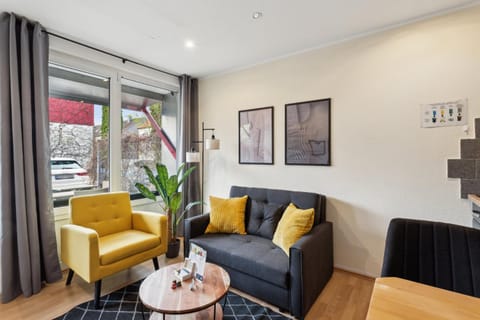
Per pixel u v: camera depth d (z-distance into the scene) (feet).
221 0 6.43
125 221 8.96
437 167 7.06
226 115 11.75
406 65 7.47
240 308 6.45
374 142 8.01
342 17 7.22
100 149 9.86
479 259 3.77
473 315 2.66
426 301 2.92
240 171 11.25
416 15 7.13
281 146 10.00
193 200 12.51
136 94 11.28
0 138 6.82
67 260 7.30
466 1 6.51
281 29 7.92
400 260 4.28
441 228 4.22
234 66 11.15
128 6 6.72
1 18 6.88
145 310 6.37
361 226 8.25
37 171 7.54
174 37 8.48
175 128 12.80
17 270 7.10
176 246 9.84
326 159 8.87
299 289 5.89
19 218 6.96
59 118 8.78
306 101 9.32
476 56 6.57
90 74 9.52
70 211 7.78
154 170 12.00
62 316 6.16
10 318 6.12
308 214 7.06
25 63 7.20
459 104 6.75
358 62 8.28
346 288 7.39
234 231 8.77
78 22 7.55
